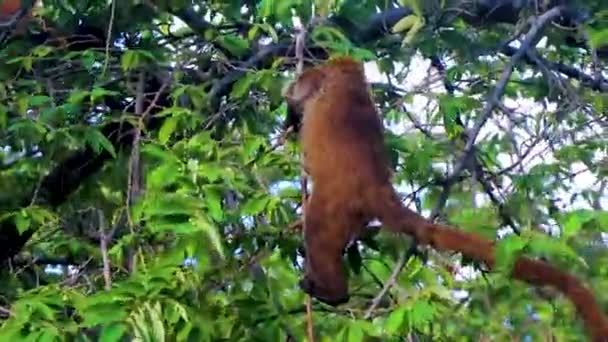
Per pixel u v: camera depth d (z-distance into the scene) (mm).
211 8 12328
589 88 12102
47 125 10711
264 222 9289
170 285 8383
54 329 8234
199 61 11656
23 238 13289
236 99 10797
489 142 10953
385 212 9180
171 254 8664
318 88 9945
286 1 10117
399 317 8617
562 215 9477
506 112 10492
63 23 12352
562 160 10945
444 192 9320
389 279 9094
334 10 11461
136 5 12180
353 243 9469
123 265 10266
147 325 8125
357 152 9445
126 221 11508
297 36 10594
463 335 10125
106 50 11406
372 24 12250
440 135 11211
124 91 11938
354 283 10391
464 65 11445
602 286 10023
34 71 11945
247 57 12070
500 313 10273
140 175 10570
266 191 9039
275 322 9109
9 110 10914
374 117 9805
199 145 9320
